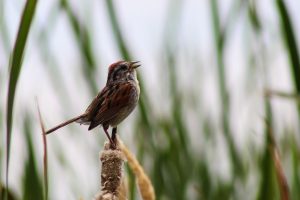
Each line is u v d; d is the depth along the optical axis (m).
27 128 9.87
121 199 6.24
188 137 10.90
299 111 9.38
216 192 10.81
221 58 10.61
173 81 11.01
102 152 6.38
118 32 10.34
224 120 10.59
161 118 10.75
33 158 9.81
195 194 10.70
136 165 6.43
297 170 9.76
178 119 10.86
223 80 10.59
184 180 10.64
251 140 10.86
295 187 9.72
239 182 10.82
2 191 7.18
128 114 10.38
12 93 5.96
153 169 10.53
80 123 9.95
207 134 11.01
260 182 9.90
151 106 10.70
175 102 10.92
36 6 5.95
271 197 9.84
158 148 10.63
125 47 10.45
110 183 6.27
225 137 10.65
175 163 10.66
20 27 5.91
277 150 8.34
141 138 10.62
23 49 5.96
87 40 10.64
